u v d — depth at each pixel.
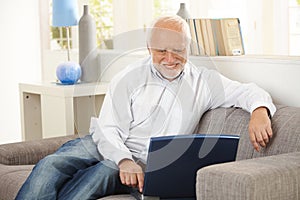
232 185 2.05
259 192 2.03
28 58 5.95
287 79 2.96
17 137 5.93
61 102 4.02
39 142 3.22
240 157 2.70
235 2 6.07
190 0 6.16
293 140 2.53
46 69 5.34
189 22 3.34
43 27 6.08
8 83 5.85
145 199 2.32
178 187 2.31
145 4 6.38
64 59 5.08
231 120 2.78
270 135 2.58
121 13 6.39
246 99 2.78
